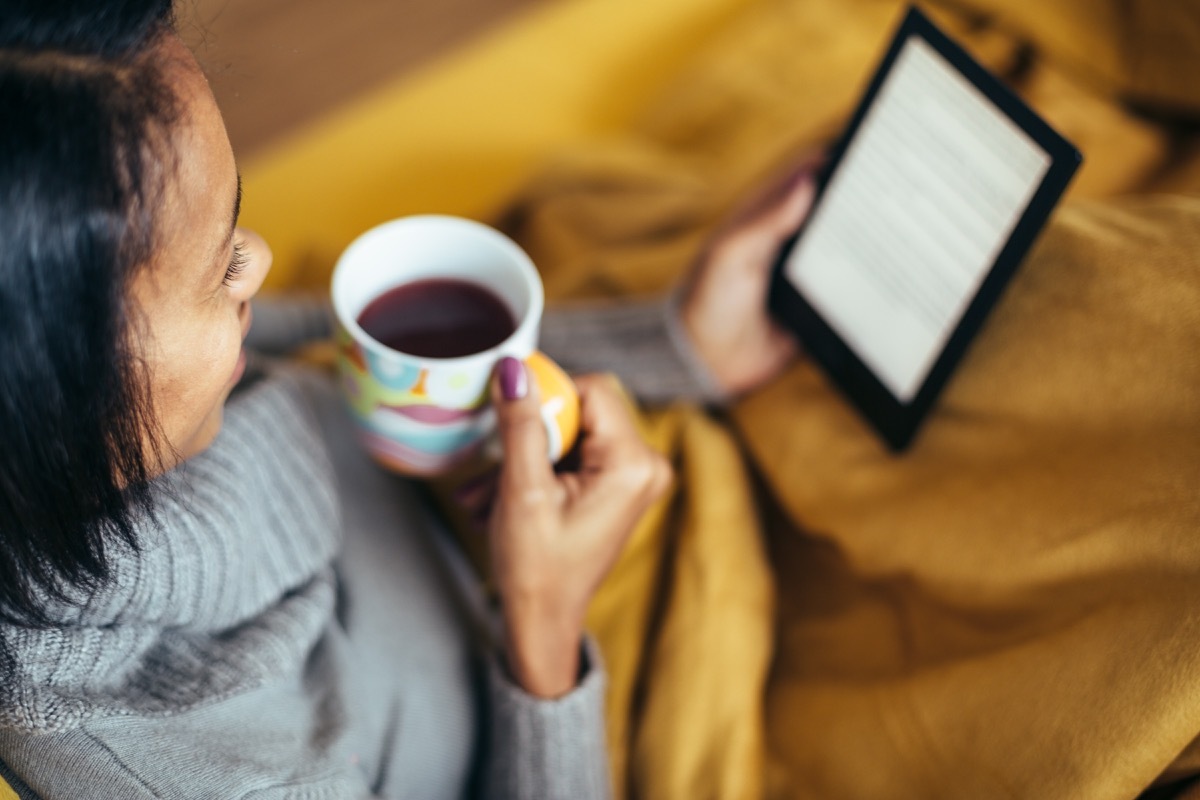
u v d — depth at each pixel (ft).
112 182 0.99
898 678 2.11
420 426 1.85
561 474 2.06
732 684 2.31
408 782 1.97
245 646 1.70
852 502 2.35
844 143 2.43
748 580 2.47
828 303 2.50
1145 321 1.90
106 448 1.15
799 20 3.90
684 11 4.48
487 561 2.53
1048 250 2.10
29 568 1.19
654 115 3.92
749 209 2.60
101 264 1.01
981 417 2.16
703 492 2.55
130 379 1.12
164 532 1.48
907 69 2.27
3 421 1.04
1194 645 1.62
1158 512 1.75
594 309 2.75
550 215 3.51
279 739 1.68
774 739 2.31
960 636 2.06
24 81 0.97
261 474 1.86
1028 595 1.93
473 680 2.21
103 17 1.03
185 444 1.37
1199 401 1.77
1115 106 3.17
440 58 4.91
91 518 1.19
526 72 4.27
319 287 3.39
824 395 2.58
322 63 4.81
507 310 1.94
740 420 2.76
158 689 1.55
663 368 2.70
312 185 3.92
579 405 2.02
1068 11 3.25
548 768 2.02
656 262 3.11
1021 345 2.10
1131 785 1.67
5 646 1.32
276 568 1.82
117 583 1.39
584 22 4.42
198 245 1.13
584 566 1.95
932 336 2.24
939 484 2.19
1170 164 3.01
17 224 0.95
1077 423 1.96
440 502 2.61
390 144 4.05
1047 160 1.95
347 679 1.90
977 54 3.36
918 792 1.95
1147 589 1.73
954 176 2.16
